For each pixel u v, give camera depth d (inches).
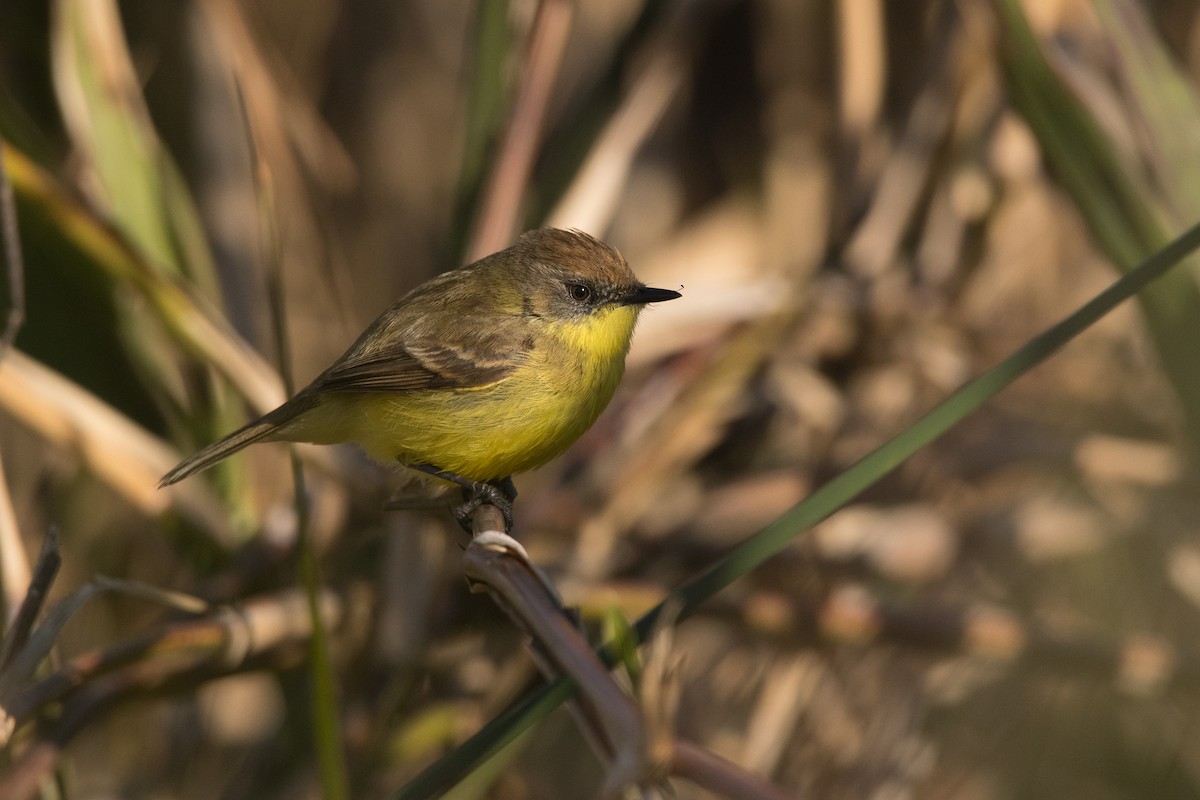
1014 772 377.4
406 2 554.9
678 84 484.1
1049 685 377.7
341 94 550.3
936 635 367.2
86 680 293.9
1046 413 450.9
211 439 417.7
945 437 444.5
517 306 355.9
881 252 463.5
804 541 423.2
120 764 433.1
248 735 440.1
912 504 434.3
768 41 507.5
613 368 367.6
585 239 369.1
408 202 552.4
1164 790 358.3
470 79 422.3
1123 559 400.8
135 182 407.2
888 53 510.3
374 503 391.9
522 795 411.2
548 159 498.0
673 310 434.0
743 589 423.2
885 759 382.6
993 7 353.1
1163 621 392.5
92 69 401.7
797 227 495.5
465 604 395.5
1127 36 338.6
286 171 451.2
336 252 476.7
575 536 419.8
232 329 425.7
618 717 171.8
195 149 456.1
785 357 453.4
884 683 390.6
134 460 376.5
